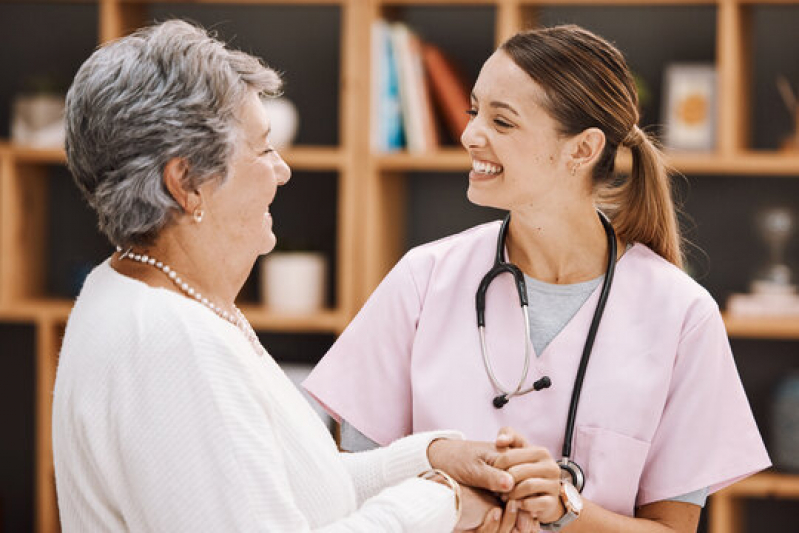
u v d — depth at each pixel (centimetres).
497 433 210
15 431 464
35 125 423
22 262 432
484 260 220
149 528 147
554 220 208
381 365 222
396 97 405
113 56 158
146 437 145
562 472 203
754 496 435
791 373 425
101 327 151
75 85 159
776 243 407
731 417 208
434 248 225
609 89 201
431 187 448
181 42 159
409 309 220
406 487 170
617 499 205
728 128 389
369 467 197
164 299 152
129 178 155
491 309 215
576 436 206
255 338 173
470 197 207
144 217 158
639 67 429
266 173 165
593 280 213
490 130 201
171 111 155
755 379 436
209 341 150
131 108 155
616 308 211
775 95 423
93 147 157
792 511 432
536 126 199
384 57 402
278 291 420
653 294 211
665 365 206
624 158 216
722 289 430
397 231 439
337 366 226
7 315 419
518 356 212
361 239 408
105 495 150
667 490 206
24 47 454
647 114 427
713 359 207
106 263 167
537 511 190
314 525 161
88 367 149
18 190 426
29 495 466
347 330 227
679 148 401
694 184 430
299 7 445
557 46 200
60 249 457
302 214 451
